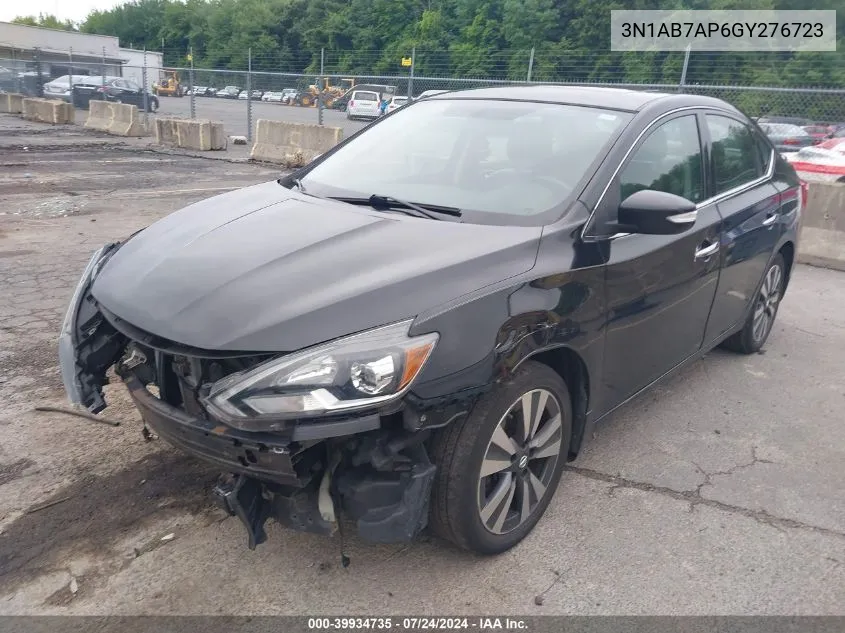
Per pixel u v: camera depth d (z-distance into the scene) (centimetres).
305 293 240
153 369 278
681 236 347
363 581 269
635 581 275
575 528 305
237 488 233
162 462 339
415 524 239
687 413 419
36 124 2241
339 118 2328
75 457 342
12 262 657
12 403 391
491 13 5031
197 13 9588
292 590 263
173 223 320
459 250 266
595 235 296
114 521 297
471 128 364
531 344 264
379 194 333
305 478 230
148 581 264
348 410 218
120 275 280
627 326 319
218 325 232
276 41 7869
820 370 492
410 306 238
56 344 471
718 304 410
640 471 353
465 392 241
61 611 249
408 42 5872
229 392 224
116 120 2094
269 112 2591
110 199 1002
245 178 1276
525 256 272
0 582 261
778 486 346
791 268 524
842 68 2692
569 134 338
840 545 303
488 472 264
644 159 335
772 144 500
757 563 289
